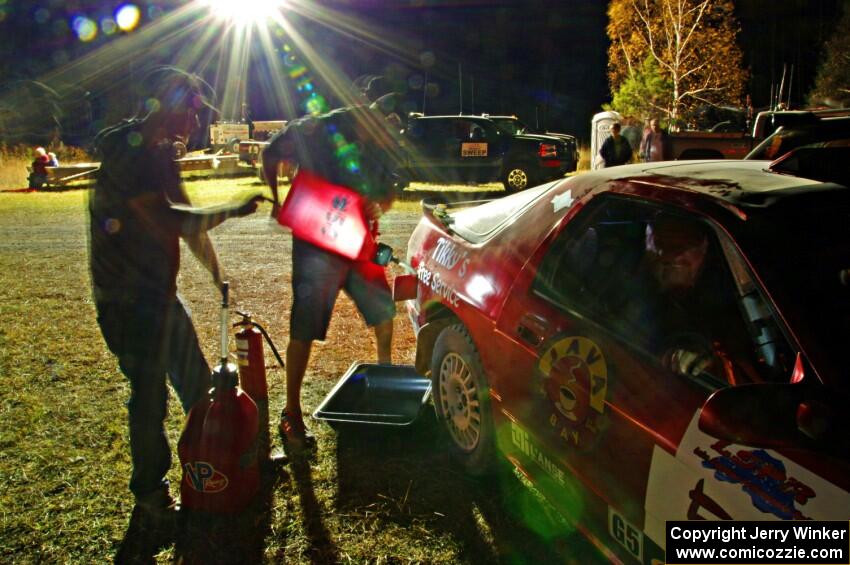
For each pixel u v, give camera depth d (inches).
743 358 83.8
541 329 101.0
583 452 90.4
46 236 387.5
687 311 96.1
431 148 596.7
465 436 125.6
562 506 97.4
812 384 65.7
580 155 859.4
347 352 192.1
